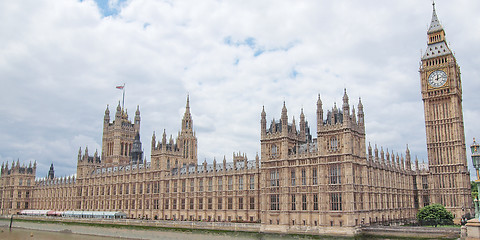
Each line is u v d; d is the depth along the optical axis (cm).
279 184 11475
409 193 15112
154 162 17950
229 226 12100
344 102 10556
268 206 11575
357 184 10556
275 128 11969
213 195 15062
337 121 10681
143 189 18050
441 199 15038
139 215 18050
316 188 10750
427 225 12312
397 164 14712
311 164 10938
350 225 9969
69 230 17188
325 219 10412
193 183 16075
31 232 17050
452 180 14925
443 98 15550
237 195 14238
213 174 15212
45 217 18875
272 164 11731
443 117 15475
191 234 12838
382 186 12694
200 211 15562
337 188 10362
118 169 19912
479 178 6988
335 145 10606
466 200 14575
